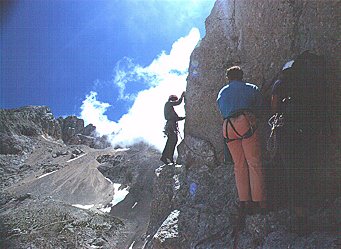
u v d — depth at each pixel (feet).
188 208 20.26
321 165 14.14
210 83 23.38
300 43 16.24
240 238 15.19
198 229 18.21
